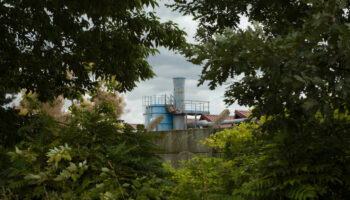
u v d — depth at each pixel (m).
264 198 1.93
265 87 2.14
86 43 6.64
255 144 2.44
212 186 2.44
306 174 1.79
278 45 1.47
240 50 1.67
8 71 6.67
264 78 1.97
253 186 1.92
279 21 2.56
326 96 1.70
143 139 2.49
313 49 1.71
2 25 6.15
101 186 1.85
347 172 1.80
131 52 7.32
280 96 1.97
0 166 2.21
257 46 1.52
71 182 1.97
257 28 1.93
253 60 1.58
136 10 6.72
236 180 2.19
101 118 2.27
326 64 1.60
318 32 1.41
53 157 1.85
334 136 1.86
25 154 1.93
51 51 6.81
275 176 1.92
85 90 8.15
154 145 2.51
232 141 2.79
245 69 1.74
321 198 1.83
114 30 7.05
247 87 2.34
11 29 6.53
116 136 2.46
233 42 1.55
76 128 2.28
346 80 1.48
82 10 5.23
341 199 1.77
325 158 1.90
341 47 1.42
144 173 2.23
